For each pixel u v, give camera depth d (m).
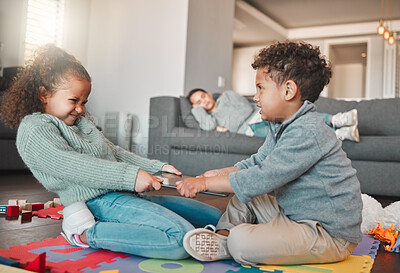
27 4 4.17
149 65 4.24
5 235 1.13
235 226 0.92
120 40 4.48
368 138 2.49
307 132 0.91
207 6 4.34
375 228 1.38
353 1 6.41
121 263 0.89
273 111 0.98
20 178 2.79
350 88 10.67
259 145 2.75
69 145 1.04
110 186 1.00
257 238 0.88
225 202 1.89
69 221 0.98
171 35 4.11
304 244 0.89
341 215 0.92
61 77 1.04
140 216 0.95
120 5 4.49
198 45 4.20
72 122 1.10
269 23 7.21
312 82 0.96
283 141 0.94
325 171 0.92
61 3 4.49
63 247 1.01
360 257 1.03
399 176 2.41
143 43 4.29
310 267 0.92
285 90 0.95
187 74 4.05
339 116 2.52
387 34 5.47
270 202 1.05
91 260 0.91
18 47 4.09
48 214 1.46
